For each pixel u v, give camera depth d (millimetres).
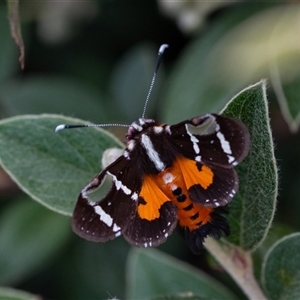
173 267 236
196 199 203
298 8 250
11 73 286
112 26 298
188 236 204
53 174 216
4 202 278
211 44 259
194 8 264
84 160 216
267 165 202
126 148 209
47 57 297
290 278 212
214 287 233
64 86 277
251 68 250
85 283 277
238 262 212
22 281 279
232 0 261
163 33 295
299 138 271
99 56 297
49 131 216
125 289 274
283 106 237
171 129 207
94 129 216
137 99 280
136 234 206
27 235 260
